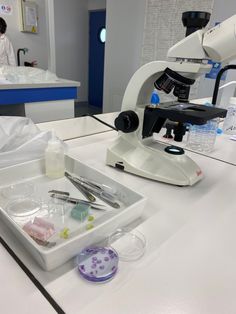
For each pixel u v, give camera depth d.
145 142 0.83
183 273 0.45
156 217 0.61
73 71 5.25
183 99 0.88
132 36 3.76
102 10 4.78
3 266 0.44
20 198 0.63
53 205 0.61
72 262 0.46
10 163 0.73
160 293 0.41
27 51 4.13
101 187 0.69
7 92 1.94
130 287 0.41
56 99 2.28
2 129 0.74
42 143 0.78
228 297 0.41
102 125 1.33
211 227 0.58
